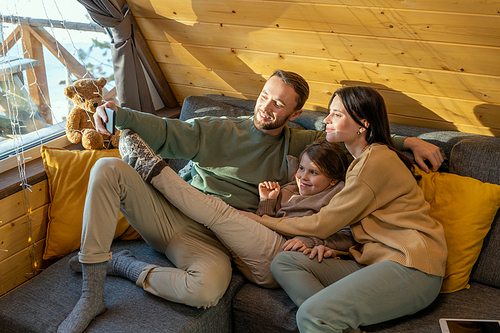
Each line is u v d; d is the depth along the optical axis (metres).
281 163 1.66
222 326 1.35
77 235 1.61
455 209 1.40
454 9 1.34
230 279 1.40
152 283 1.31
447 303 1.29
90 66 1.97
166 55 2.08
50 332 1.19
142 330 1.18
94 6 1.69
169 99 2.34
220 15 1.75
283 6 1.60
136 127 1.45
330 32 1.61
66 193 1.61
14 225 1.54
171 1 1.77
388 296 1.16
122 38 1.87
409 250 1.21
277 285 1.39
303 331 1.14
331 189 1.50
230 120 1.69
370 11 1.47
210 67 2.05
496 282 1.37
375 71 1.68
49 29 1.72
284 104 1.55
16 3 1.54
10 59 1.57
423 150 1.51
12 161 1.63
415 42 1.50
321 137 1.65
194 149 1.59
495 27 1.33
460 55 1.47
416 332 1.16
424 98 1.69
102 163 1.30
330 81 1.83
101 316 1.23
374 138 1.42
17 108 1.64
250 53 1.88
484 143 1.47
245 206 1.59
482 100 1.58
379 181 1.32
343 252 1.40
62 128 1.88
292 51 1.77
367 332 1.17
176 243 1.44
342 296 1.14
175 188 1.40
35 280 1.40
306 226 1.36
